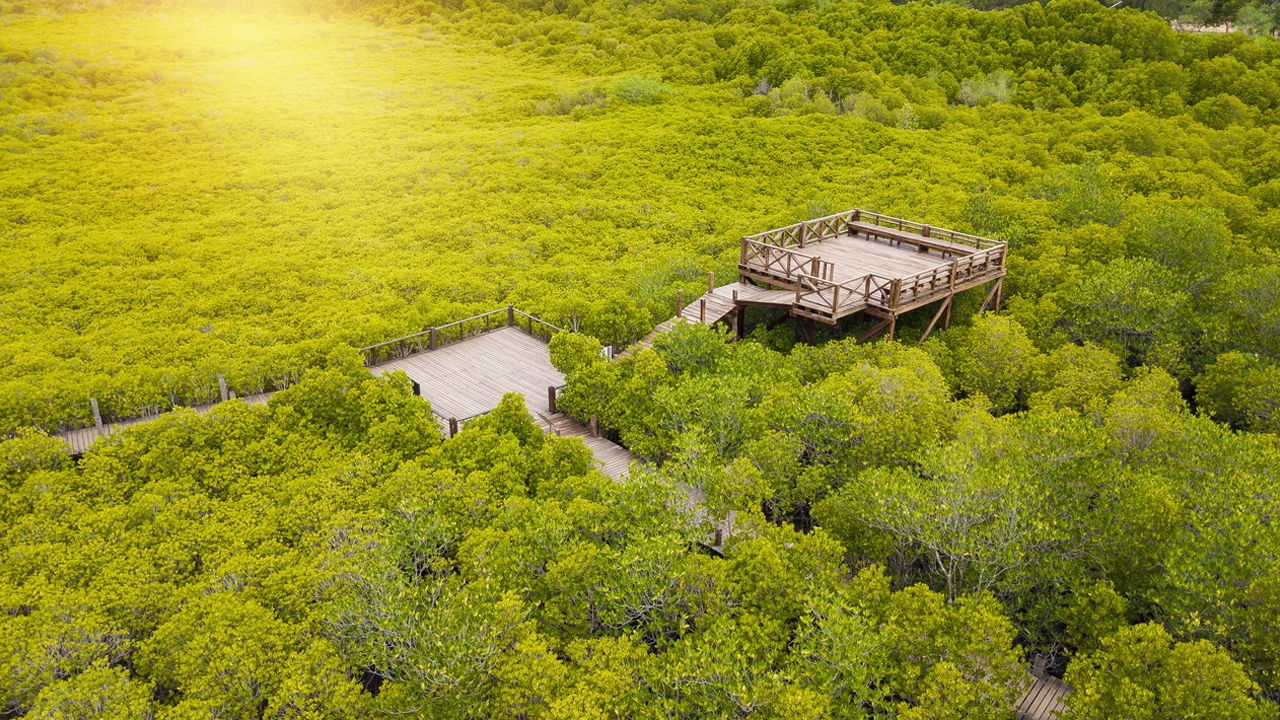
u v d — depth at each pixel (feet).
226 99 247.09
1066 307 105.70
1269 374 84.79
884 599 54.85
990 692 47.83
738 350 90.07
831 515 64.49
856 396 78.33
